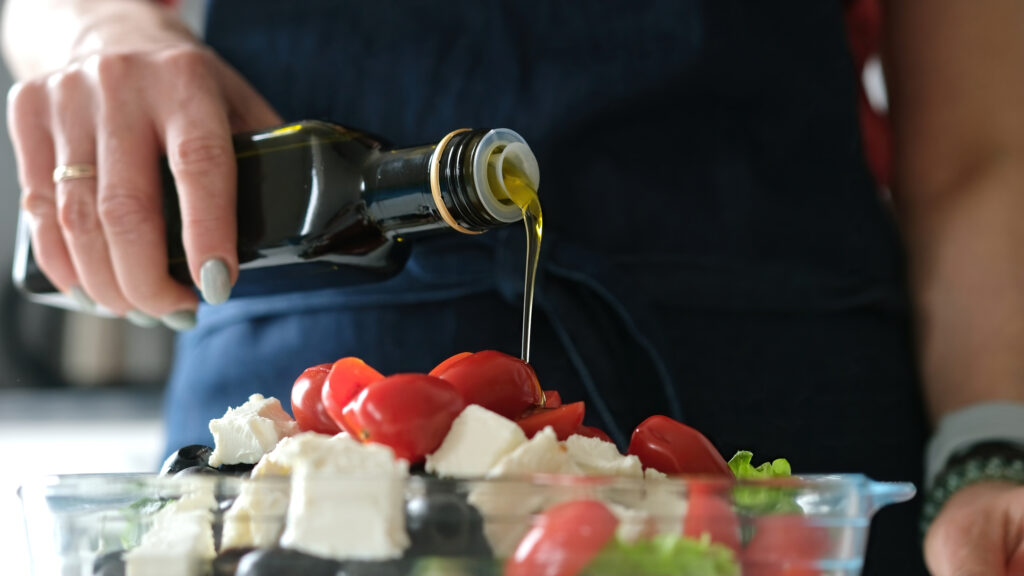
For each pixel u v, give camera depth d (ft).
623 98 2.12
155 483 1.31
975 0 2.24
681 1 2.11
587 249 2.06
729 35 2.12
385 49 2.21
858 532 1.32
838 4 2.24
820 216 2.20
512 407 1.46
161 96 1.89
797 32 2.19
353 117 2.22
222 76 2.00
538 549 1.25
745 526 1.28
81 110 1.94
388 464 1.30
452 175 1.68
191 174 1.84
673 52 2.11
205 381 2.23
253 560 1.27
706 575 1.25
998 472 1.95
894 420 2.19
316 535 1.26
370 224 1.81
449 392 1.37
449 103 2.18
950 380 2.16
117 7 2.29
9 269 3.98
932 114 2.28
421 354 2.09
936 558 1.78
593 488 1.26
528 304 1.75
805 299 2.15
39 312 3.98
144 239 1.90
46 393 3.98
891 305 2.21
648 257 2.12
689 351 2.09
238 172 1.86
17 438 3.92
